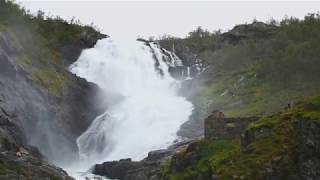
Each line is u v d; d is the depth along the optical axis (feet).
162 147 224.33
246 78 279.49
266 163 109.09
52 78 258.37
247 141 116.26
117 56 334.85
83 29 354.33
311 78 250.37
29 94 230.68
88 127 259.19
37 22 324.60
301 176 107.34
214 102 261.44
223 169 112.06
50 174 149.18
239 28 369.30
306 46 266.16
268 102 237.45
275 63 266.57
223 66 316.81
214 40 367.66
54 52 310.04
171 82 321.52
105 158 240.12
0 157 147.23
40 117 229.04
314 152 106.83
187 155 124.57
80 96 266.77
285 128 113.70
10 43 247.50
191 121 246.27
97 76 318.65
